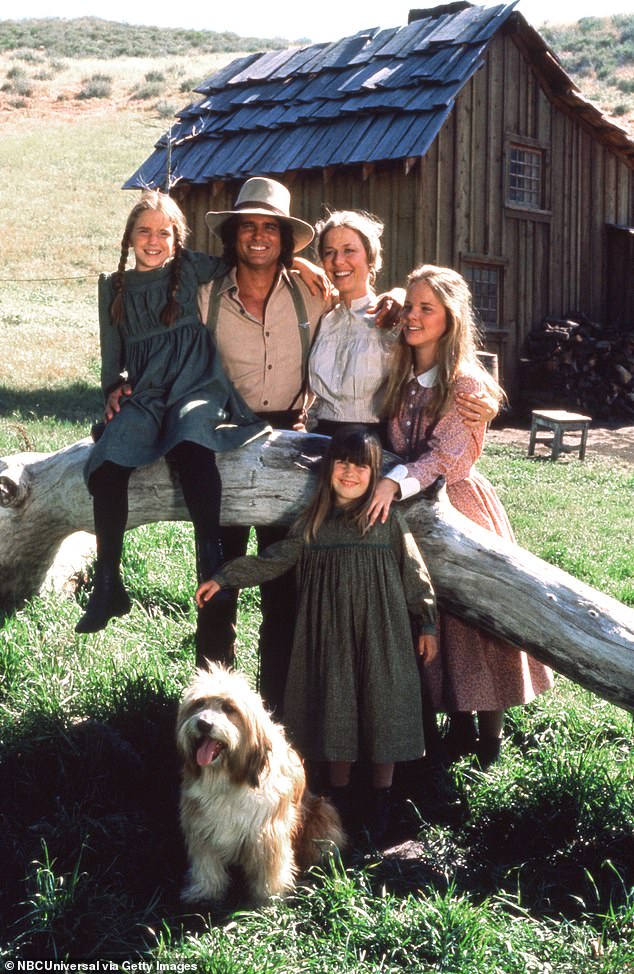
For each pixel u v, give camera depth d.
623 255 20.23
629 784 4.68
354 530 4.16
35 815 4.31
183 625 6.15
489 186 17.39
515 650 4.68
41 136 44.06
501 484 11.85
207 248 17.80
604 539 9.32
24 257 28.89
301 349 4.83
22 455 5.86
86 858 4.01
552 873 4.14
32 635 5.67
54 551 6.03
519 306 18.36
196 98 51.53
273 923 3.61
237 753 3.59
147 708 4.99
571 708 5.41
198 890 3.79
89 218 33.09
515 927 3.60
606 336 18.70
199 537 4.31
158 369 4.48
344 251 4.55
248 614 6.36
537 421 14.38
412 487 4.26
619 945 3.51
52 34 73.81
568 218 19.19
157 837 4.24
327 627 4.15
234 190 17.23
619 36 71.06
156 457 4.28
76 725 4.78
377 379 4.66
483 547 4.49
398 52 17.16
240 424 4.62
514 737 5.28
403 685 4.15
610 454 14.78
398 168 16.09
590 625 4.36
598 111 18.39
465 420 4.47
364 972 3.36
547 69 17.80
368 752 4.16
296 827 3.94
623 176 20.20
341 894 3.70
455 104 16.55
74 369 18.08
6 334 20.55
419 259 16.14
